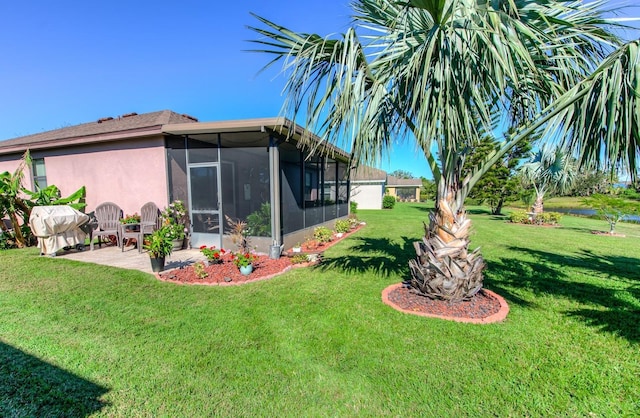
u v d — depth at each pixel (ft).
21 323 9.91
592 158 8.59
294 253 21.27
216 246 22.16
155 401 6.41
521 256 20.74
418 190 127.44
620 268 17.51
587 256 20.81
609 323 10.13
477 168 11.10
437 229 11.50
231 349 8.48
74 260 18.89
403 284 13.78
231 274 15.76
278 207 20.07
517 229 35.83
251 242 20.83
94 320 10.21
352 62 7.92
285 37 8.88
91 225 22.62
